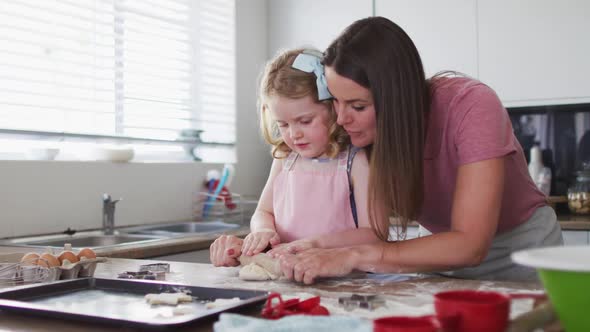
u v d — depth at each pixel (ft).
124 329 2.87
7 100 7.79
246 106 11.35
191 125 10.47
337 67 4.10
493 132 4.00
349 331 2.41
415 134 4.08
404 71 4.03
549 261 2.14
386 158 4.08
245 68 11.32
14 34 7.83
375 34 4.08
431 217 4.89
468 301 2.42
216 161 11.00
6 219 7.39
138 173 9.11
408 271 3.99
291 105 4.99
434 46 10.10
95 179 8.45
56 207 7.95
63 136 8.29
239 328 2.44
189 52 10.36
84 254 4.53
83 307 3.27
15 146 8.06
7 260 5.36
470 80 4.36
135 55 9.49
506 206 4.74
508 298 2.32
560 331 2.30
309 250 4.17
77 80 8.64
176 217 9.77
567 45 9.11
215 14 10.84
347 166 5.37
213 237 7.69
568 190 9.69
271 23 11.72
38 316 3.14
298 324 2.45
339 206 5.33
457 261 3.90
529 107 10.28
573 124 10.02
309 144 5.15
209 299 3.43
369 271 4.09
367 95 4.09
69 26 8.41
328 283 4.02
